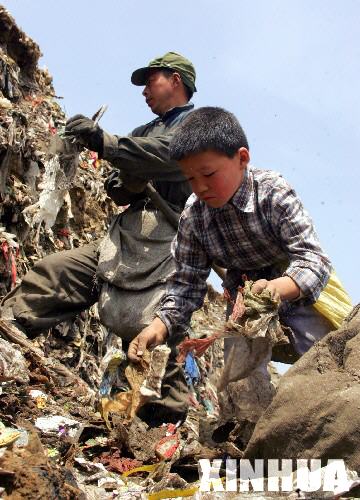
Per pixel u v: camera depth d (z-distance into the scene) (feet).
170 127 15.85
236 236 10.32
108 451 10.84
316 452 8.16
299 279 9.40
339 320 10.61
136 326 14.67
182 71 16.15
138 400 10.75
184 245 10.98
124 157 14.87
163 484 8.96
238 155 9.72
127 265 14.99
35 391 13.15
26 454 8.02
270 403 9.26
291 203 9.89
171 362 14.08
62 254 15.62
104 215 31.60
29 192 23.88
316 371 8.68
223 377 9.83
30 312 15.25
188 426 16.05
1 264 21.40
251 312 8.86
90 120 15.10
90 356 26.08
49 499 7.03
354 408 8.06
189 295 11.09
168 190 15.60
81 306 15.76
